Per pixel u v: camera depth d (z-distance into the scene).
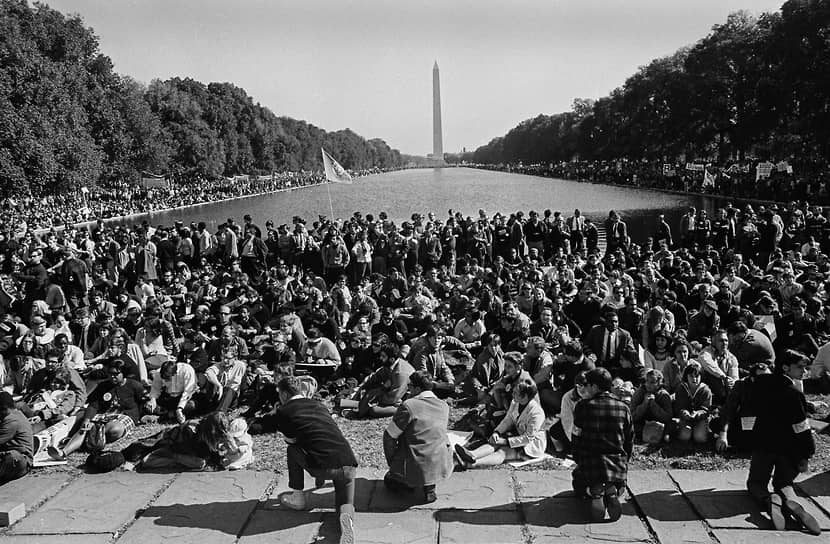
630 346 10.48
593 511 6.58
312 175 160.12
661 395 8.73
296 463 6.90
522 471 7.90
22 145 45.06
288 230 24.08
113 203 62.38
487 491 7.38
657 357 10.09
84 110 63.94
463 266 20.91
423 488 7.10
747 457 8.04
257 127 141.12
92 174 56.91
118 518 6.95
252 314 15.74
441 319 13.46
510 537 6.38
